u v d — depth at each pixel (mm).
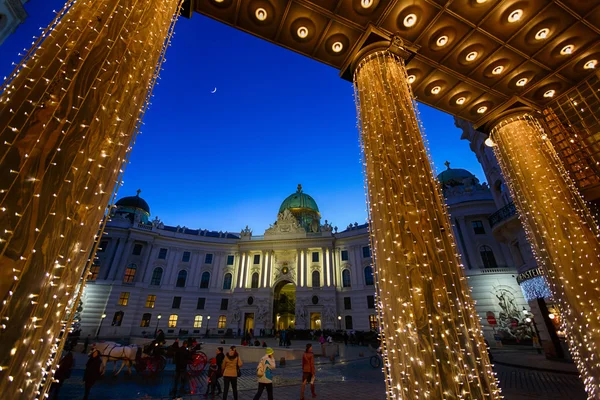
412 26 6090
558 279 6461
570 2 5668
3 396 1775
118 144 2936
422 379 3459
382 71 5664
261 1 5715
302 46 6629
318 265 48656
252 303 46844
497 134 8312
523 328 24766
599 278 5934
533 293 16797
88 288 40219
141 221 53031
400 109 5164
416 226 4156
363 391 10031
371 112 5332
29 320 1969
